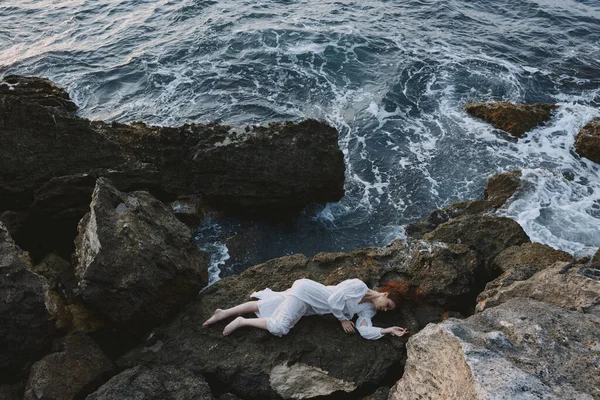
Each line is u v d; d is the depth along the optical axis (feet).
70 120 29.66
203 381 19.84
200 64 50.21
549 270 20.93
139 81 48.16
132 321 21.88
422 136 40.91
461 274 23.79
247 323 21.72
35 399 18.74
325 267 25.12
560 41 57.62
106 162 30.30
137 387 19.13
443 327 17.61
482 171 37.29
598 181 36.29
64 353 20.29
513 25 61.21
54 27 59.93
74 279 24.08
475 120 42.75
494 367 15.17
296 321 21.88
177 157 31.83
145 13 62.08
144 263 21.67
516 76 49.62
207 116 42.75
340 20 58.95
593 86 48.91
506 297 20.84
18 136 28.50
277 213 32.86
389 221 33.09
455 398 15.65
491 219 28.14
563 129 41.34
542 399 14.03
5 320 19.84
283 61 50.37
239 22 57.88
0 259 20.57
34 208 27.68
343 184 33.27
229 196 31.42
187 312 22.98
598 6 67.56
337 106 44.39
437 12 62.90
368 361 20.85
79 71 50.11
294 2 64.34
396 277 24.38
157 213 24.75
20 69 50.78
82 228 24.62
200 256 24.98
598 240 30.48
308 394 20.02
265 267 25.11
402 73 48.73
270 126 32.12
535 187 34.06
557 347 16.10
